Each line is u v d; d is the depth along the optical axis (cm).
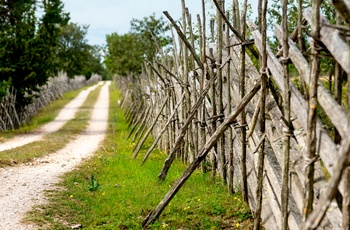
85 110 4216
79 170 1316
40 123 3197
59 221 813
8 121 2908
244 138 778
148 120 2131
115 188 1027
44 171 1340
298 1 514
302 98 504
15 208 890
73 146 2044
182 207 855
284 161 540
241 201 854
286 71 519
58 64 5256
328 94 431
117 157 1507
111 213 845
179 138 1086
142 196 941
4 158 1521
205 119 1127
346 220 378
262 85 600
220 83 928
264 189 716
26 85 2903
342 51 389
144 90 2345
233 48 855
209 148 752
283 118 527
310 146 452
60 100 5441
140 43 3084
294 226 566
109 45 3888
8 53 2748
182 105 1307
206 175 1112
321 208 353
